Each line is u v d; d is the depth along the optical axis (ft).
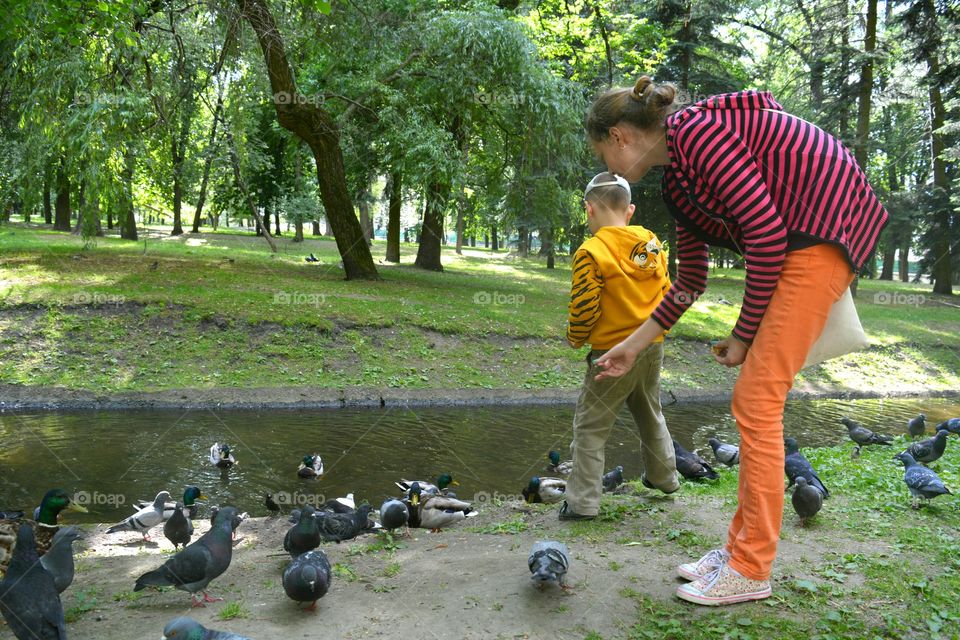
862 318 76.18
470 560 12.98
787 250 8.98
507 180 80.07
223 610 11.10
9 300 48.52
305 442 35.24
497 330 56.34
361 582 12.25
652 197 93.66
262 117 106.42
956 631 9.29
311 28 63.98
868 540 13.60
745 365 9.62
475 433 38.68
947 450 28.43
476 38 64.95
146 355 45.96
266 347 48.42
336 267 81.87
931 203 99.09
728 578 10.21
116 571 14.40
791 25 115.75
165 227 171.12
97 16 39.86
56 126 56.90
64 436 34.35
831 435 42.04
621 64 100.53
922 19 82.53
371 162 76.74
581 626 9.79
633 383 14.60
